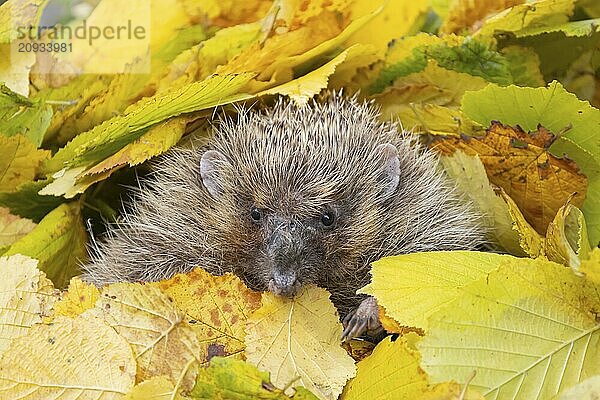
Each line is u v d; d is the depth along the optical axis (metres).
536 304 0.60
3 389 0.60
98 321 0.60
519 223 0.64
